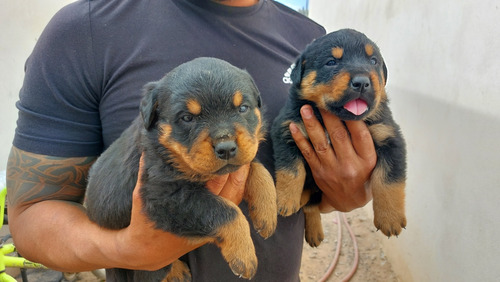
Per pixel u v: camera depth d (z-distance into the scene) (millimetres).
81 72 494
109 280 566
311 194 634
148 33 507
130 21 508
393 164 564
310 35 648
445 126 871
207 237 445
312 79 559
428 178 948
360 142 539
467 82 793
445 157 864
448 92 867
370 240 1402
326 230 1475
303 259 1302
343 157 540
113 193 484
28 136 490
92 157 528
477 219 733
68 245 478
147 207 436
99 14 502
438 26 945
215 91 435
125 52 502
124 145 491
